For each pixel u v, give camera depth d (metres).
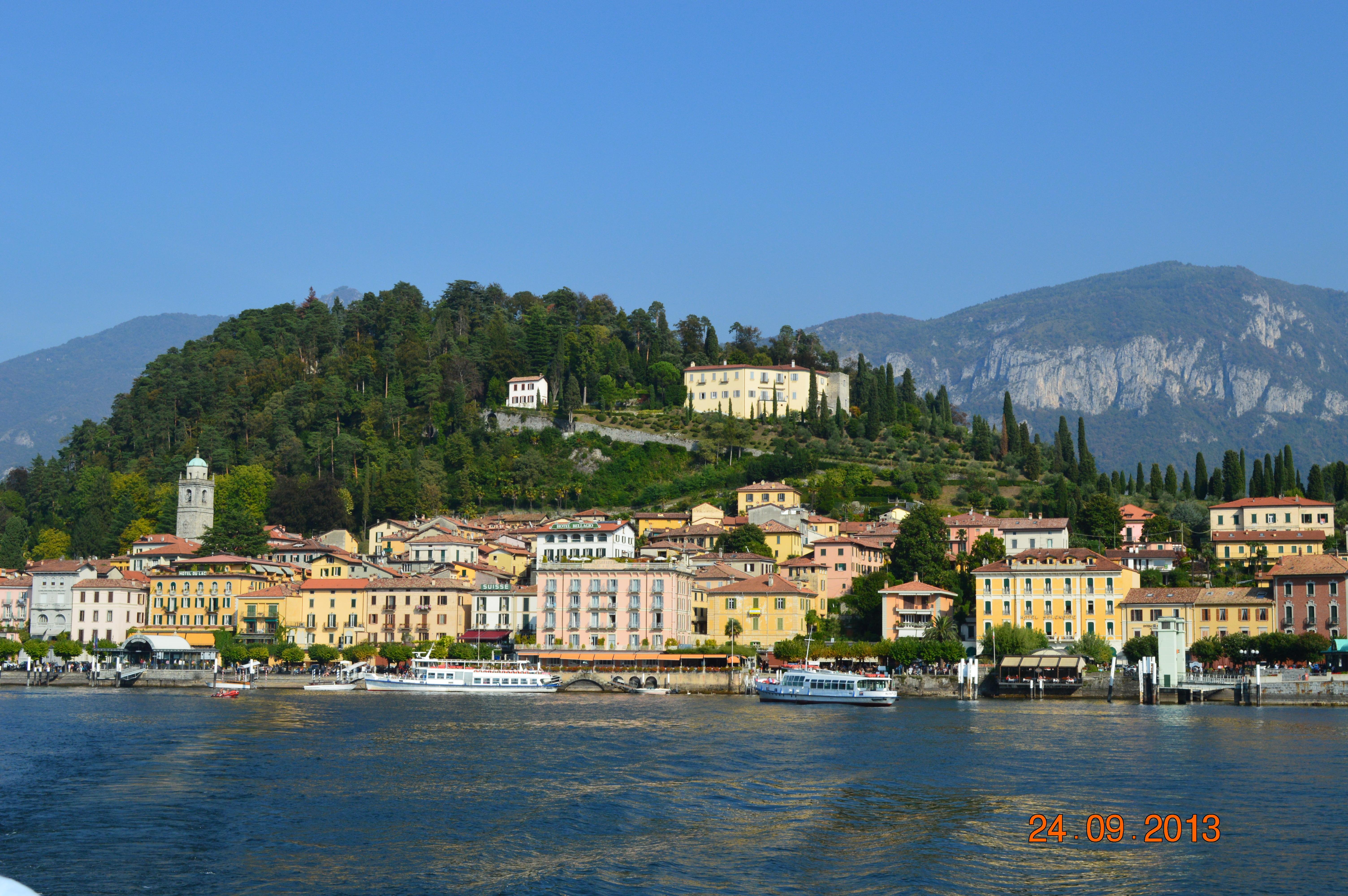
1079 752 138.50
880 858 90.25
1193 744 144.75
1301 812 104.25
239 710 192.50
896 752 139.38
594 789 116.38
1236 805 107.00
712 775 124.00
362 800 111.25
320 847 93.81
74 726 165.75
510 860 90.06
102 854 91.56
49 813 105.50
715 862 89.38
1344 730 158.50
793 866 88.19
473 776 123.62
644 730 163.00
